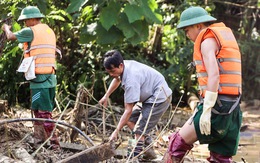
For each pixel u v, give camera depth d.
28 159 4.82
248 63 12.82
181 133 4.43
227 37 4.27
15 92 10.02
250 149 7.37
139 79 5.43
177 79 11.21
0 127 5.62
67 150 5.80
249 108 11.55
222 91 4.23
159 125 8.35
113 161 5.05
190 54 11.09
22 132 6.00
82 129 7.28
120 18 8.11
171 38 11.34
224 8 13.99
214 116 4.24
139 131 5.62
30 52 5.73
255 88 12.67
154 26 11.77
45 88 5.74
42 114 5.79
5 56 8.83
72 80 10.72
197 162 6.00
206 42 4.19
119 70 5.39
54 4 9.89
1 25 6.70
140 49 11.77
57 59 10.53
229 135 4.36
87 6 8.99
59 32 10.26
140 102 5.72
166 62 11.84
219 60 4.23
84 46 10.89
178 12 11.42
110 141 4.23
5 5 7.96
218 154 4.47
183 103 11.35
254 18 13.37
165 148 6.68
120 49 10.97
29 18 5.78
